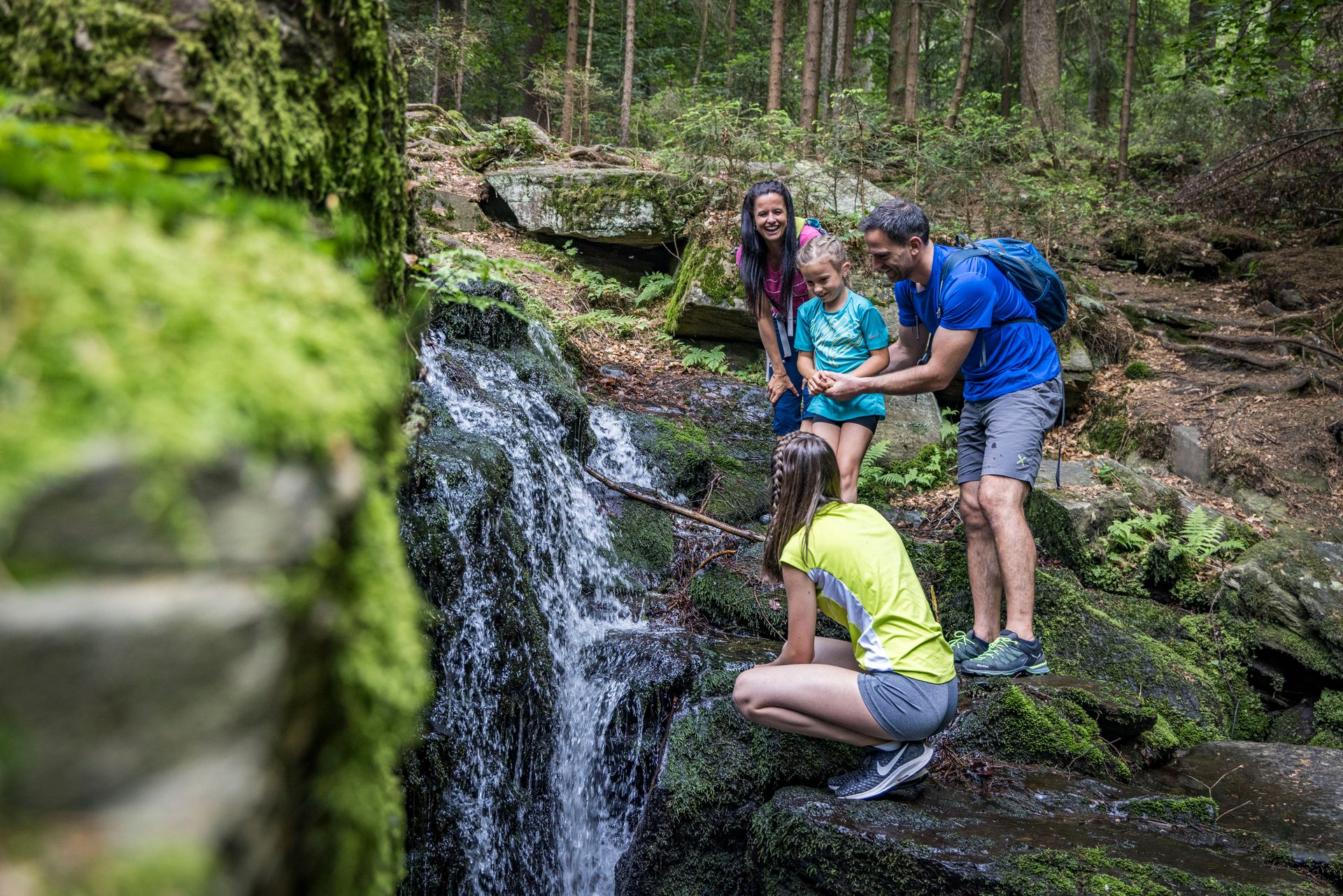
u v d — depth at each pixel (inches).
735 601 172.6
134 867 20.2
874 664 112.6
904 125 388.5
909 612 112.7
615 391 240.4
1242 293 343.9
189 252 29.1
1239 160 416.8
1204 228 386.6
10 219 24.8
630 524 190.4
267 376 26.3
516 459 164.4
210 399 24.0
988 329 144.6
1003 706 138.3
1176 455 256.7
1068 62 674.2
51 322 22.8
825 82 611.8
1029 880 96.2
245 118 43.6
